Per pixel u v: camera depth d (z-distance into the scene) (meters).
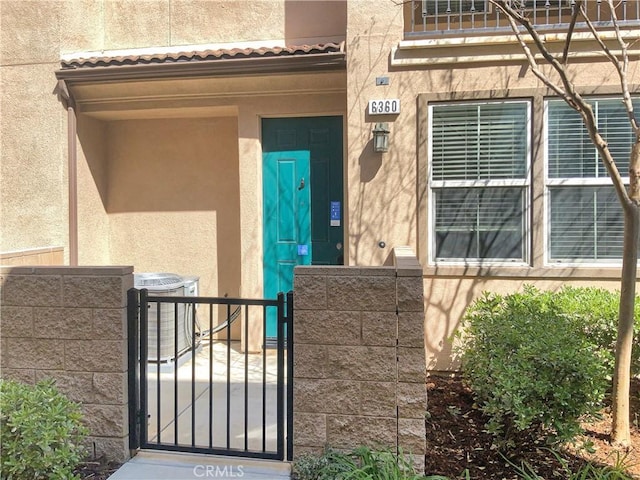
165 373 5.23
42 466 2.72
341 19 6.22
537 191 4.98
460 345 5.05
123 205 6.66
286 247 6.04
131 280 3.43
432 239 5.20
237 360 5.69
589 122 3.40
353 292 3.07
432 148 5.18
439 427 3.82
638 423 3.86
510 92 4.99
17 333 3.40
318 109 5.84
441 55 5.09
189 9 6.48
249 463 3.24
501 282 5.04
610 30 4.89
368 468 2.85
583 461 3.28
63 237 5.88
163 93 5.98
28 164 5.93
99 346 3.32
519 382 3.12
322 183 5.98
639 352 3.91
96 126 6.45
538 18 5.38
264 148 6.08
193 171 6.55
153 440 3.70
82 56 6.17
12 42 5.93
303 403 3.12
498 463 3.29
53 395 3.00
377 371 3.05
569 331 3.65
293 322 3.15
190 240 6.56
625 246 3.47
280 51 5.50
